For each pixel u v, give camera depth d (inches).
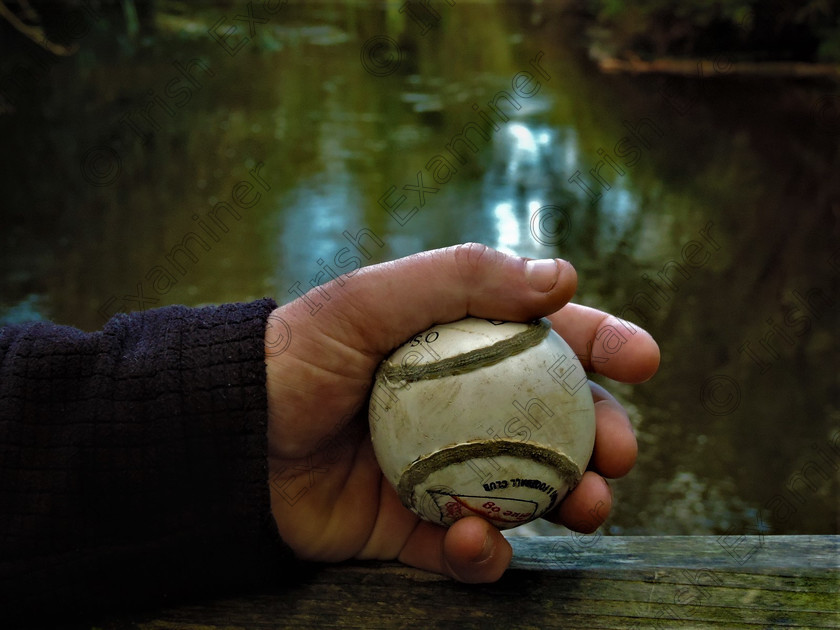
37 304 32.0
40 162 45.9
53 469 10.2
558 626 10.5
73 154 47.3
